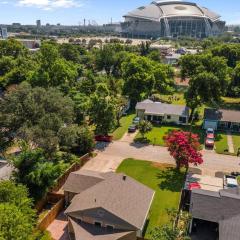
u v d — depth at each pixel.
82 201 37.22
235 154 60.72
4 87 93.38
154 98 96.00
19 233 27.97
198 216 36.25
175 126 75.81
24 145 48.53
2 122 52.97
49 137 49.22
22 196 34.62
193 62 87.75
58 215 40.31
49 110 55.47
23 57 117.25
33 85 84.31
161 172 52.41
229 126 74.94
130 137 67.94
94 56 143.88
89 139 57.81
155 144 64.31
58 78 89.50
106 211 34.72
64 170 48.84
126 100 89.25
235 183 46.41
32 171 39.62
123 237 33.94
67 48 145.00
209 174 52.12
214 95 74.38
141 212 36.22
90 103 65.94
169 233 32.56
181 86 117.12
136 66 89.25
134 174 51.50
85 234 34.09
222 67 81.69
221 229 33.81
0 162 53.31
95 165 54.41
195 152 50.19
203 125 74.44
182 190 43.66
